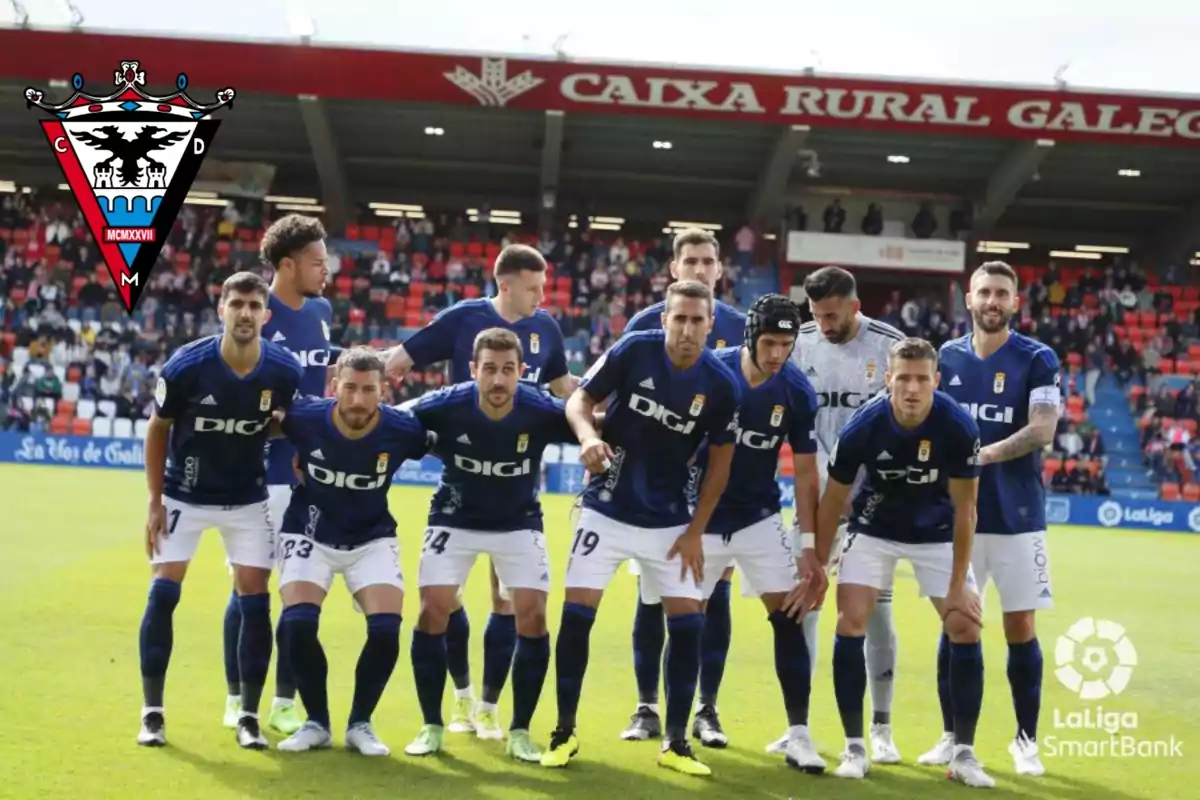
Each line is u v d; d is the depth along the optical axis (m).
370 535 5.44
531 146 27.00
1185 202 28.80
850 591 5.48
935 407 5.31
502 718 6.11
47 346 25.02
